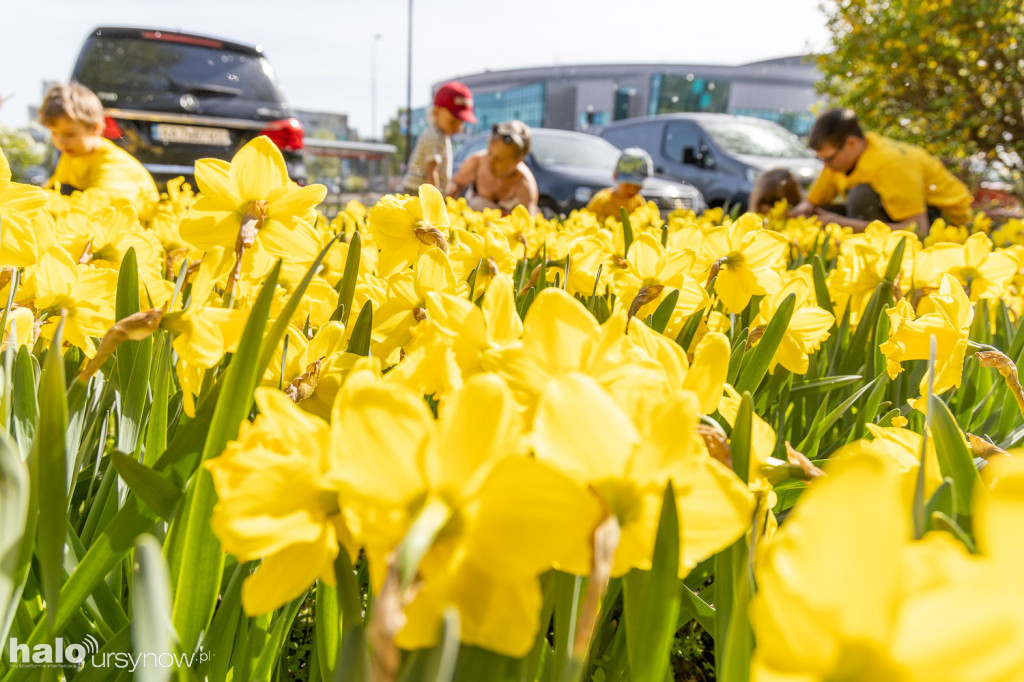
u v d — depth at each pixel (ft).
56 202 7.11
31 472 1.81
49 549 1.82
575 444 1.29
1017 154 26.43
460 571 1.20
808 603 0.90
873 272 5.37
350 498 1.26
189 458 2.23
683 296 4.08
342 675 1.36
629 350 1.86
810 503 0.91
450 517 1.21
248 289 3.35
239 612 2.08
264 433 1.46
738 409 1.85
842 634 0.89
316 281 3.41
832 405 4.99
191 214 2.76
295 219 2.85
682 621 2.86
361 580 3.04
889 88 27.89
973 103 26.30
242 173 2.75
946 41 25.08
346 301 3.53
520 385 1.66
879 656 0.88
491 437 1.18
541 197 30.27
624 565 1.36
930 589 0.91
